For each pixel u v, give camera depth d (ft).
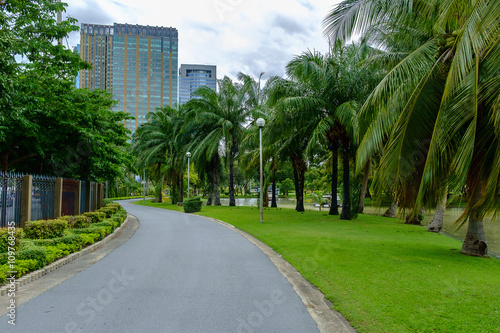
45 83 38.99
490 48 19.51
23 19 35.42
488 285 18.74
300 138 71.72
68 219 34.71
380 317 13.82
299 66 56.54
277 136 62.23
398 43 37.99
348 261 24.76
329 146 68.28
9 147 43.52
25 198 31.09
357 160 28.66
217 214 75.31
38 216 34.99
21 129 38.78
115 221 46.50
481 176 24.16
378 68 40.60
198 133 116.47
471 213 26.81
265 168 105.50
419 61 26.71
